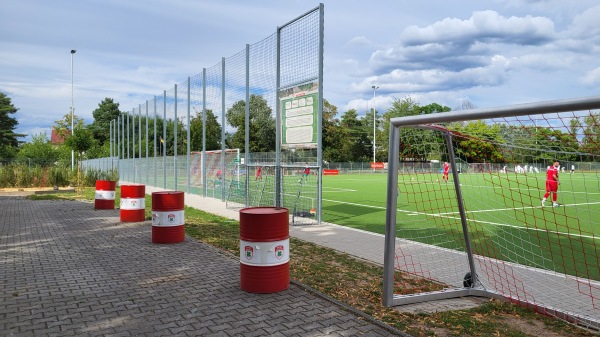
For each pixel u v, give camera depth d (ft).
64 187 100.94
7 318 16.38
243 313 16.96
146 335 14.80
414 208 52.85
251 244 19.53
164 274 22.70
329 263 25.25
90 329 15.33
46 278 21.88
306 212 43.62
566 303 18.08
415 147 25.90
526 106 15.15
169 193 30.94
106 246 29.96
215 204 59.72
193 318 16.42
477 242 31.45
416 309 17.70
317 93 41.14
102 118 325.42
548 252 28.02
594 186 92.48
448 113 17.13
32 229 37.35
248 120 54.90
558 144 18.02
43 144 183.42
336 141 233.96
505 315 17.11
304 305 17.94
